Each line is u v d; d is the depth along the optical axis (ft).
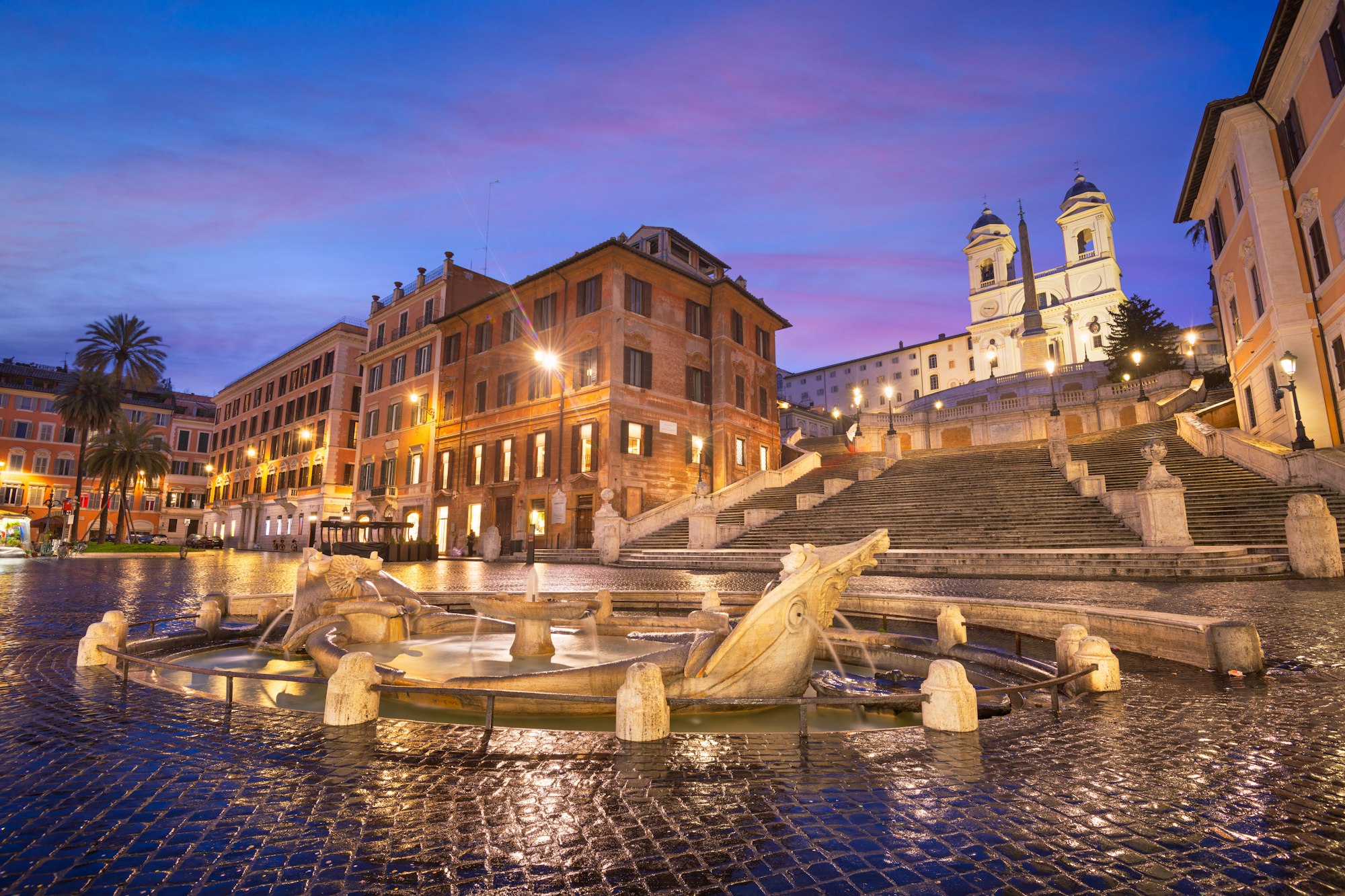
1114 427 135.54
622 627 24.99
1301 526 41.81
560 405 107.76
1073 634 18.90
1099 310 247.09
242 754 12.57
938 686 14.43
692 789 10.87
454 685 16.60
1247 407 86.48
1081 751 12.69
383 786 10.96
